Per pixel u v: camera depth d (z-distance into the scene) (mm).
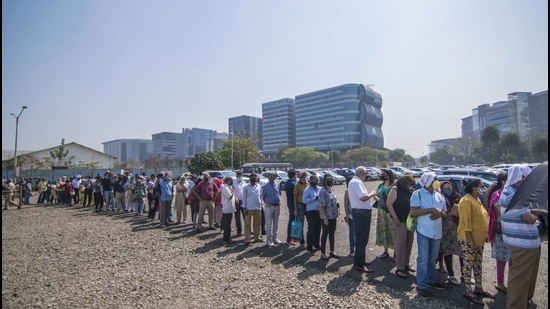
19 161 53812
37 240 10391
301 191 8641
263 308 4949
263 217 10594
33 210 19359
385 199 7230
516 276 4273
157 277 6500
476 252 5148
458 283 5734
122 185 16953
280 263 7250
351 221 7727
